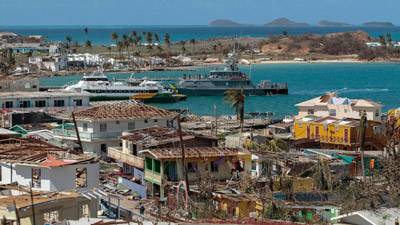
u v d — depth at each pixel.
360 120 105.50
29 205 54.16
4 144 82.56
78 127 112.88
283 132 128.88
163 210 68.06
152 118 115.25
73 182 68.38
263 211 66.25
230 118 167.62
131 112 115.19
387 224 51.25
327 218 63.56
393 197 67.62
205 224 48.94
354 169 90.00
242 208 68.38
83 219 51.72
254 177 80.00
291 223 52.66
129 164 92.56
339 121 116.25
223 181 81.12
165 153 82.88
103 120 111.50
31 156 70.81
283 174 82.25
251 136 112.81
